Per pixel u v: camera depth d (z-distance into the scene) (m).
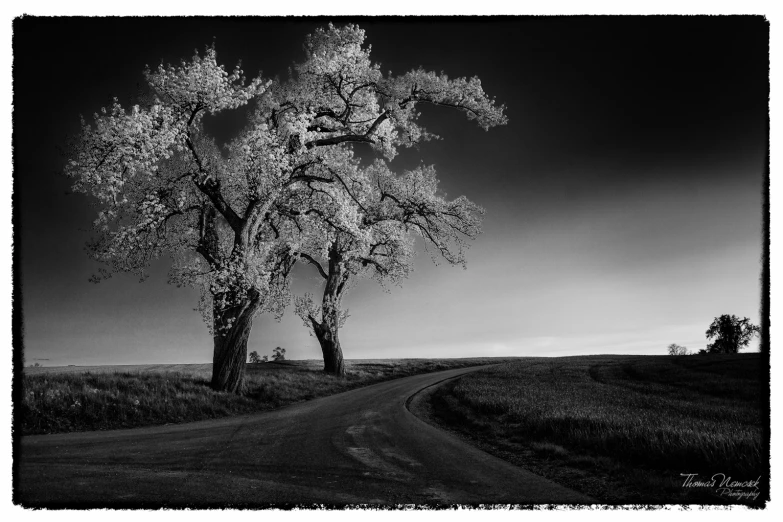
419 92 28.31
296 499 8.58
